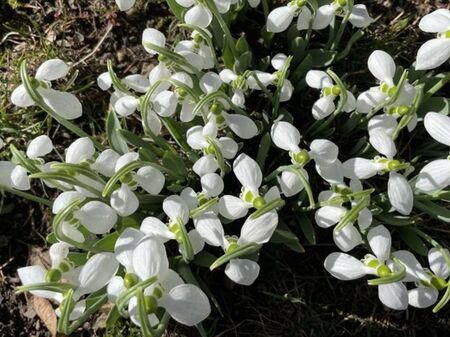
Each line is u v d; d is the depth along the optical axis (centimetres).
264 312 26
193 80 24
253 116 28
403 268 18
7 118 29
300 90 26
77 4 30
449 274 20
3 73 30
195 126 22
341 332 26
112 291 18
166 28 30
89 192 20
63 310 16
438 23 21
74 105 21
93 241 22
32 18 30
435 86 24
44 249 28
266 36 27
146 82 23
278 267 26
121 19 30
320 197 21
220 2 23
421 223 26
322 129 24
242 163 20
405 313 26
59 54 30
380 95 22
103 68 30
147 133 22
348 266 20
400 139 27
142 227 20
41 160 21
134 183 20
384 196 23
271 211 19
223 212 20
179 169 23
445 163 20
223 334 26
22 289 17
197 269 24
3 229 28
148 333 16
